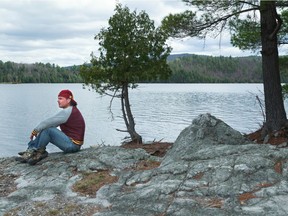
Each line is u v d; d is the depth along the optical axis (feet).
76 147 26.58
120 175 22.75
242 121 232.32
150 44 50.72
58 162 25.32
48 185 22.02
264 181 18.99
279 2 36.86
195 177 20.29
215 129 25.54
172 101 469.16
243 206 17.12
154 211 17.71
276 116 38.73
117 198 19.63
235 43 48.11
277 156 20.66
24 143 168.55
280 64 49.75
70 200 20.01
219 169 20.36
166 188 19.42
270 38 38.01
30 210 18.90
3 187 22.45
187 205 17.69
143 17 51.85
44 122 25.21
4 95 643.04
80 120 26.58
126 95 53.67
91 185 21.68
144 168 23.77
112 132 191.52
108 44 50.62
